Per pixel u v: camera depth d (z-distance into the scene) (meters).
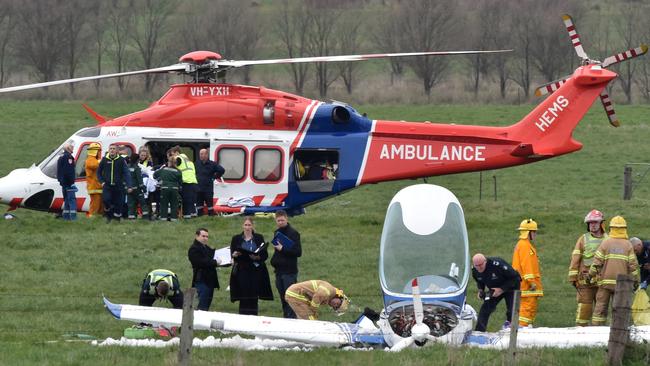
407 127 115.25
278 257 74.44
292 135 114.00
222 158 113.56
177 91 115.69
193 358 57.59
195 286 74.69
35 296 81.38
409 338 62.09
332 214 122.88
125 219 110.12
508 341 61.62
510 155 116.00
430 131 115.25
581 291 72.75
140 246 98.81
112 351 60.81
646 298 69.94
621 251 69.19
